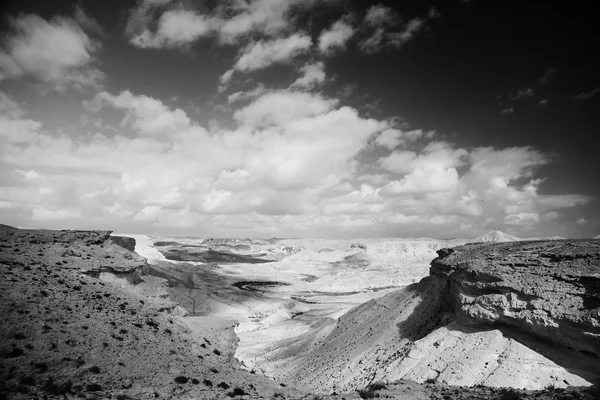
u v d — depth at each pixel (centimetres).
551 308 3091
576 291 3044
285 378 5291
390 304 5731
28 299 1866
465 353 3488
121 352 1745
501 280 3634
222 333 2700
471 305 3781
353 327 5906
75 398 1291
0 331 1541
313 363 5491
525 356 3166
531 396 1944
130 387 1481
